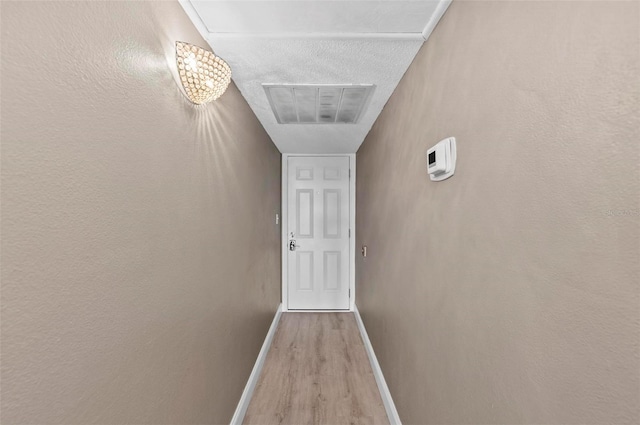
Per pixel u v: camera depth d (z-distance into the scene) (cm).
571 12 57
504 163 78
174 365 107
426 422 134
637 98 45
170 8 105
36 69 55
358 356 271
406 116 168
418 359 145
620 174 48
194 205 124
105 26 73
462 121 102
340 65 163
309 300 386
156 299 95
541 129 65
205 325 136
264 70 167
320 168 383
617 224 48
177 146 109
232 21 126
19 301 52
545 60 64
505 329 78
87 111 67
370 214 281
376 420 190
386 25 129
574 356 56
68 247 62
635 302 45
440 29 122
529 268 69
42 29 56
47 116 57
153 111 94
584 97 54
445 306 115
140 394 87
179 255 111
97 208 70
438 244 121
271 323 311
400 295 177
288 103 220
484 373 87
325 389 222
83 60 66
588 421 53
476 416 92
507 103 77
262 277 268
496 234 82
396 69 168
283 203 383
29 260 54
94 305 69
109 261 74
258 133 253
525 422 70
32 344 54
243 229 202
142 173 88
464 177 100
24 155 53
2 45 49
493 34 83
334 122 262
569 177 58
